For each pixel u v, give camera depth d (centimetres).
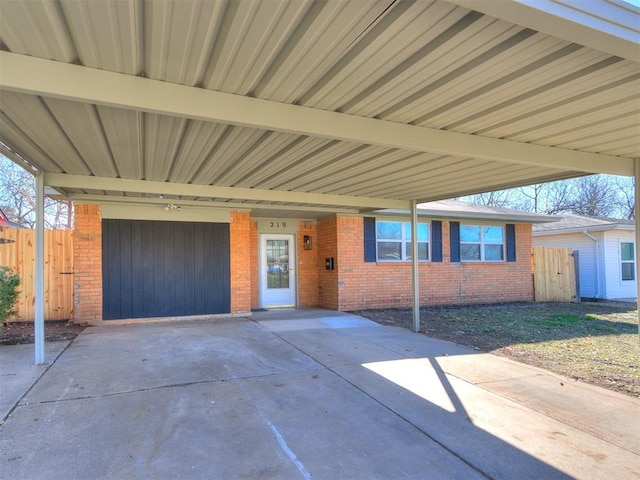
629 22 218
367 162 520
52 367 523
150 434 341
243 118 317
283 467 291
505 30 228
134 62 265
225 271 933
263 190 719
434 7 205
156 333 739
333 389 453
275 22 219
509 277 1265
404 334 756
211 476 279
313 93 315
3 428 349
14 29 226
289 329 792
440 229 1174
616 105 344
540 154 462
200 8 207
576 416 380
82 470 285
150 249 869
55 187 640
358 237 1067
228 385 461
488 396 432
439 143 404
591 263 1484
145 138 420
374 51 252
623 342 693
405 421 370
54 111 342
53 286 850
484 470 287
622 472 284
